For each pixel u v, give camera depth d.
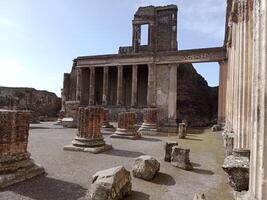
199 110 38.81
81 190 6.91
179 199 6.65
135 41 41.72
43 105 40.59
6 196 6.21
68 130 22.27
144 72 41.66
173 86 32.69
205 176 8.83
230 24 18.08
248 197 5.24
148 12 41.22
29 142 14.35
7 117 7.44
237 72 12.40
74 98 41.12
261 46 4.88
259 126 4.83
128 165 9.89
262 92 4.73
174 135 21.70
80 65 38.94
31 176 7.66
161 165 10.09
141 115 33.59
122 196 6.54
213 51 30.34
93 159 10.70
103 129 24.17
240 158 7.43
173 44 39.56
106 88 37.16
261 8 4.91
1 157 7.27
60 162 9.82
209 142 17.23
